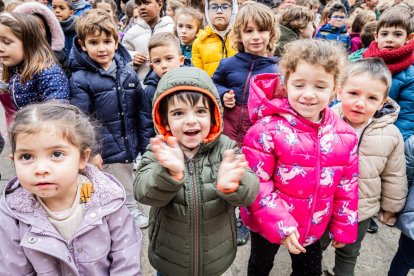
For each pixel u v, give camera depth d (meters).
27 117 1.10
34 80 2.06
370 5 6.35
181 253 1.43
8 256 1.14
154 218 1.49
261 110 1.57
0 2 3.68
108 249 1.24
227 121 2.42
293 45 1.51
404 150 1.83
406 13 2.69
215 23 2.94
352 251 1.85
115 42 2.30
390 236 2.50
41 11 2.49
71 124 1.14
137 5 3.62
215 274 1.50
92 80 2.24
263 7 2.36
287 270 2.16
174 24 3.90
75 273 1.16
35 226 1.12
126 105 2.35
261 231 1.54
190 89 1.34
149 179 1.22
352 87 1.69
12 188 1.21
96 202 1.22
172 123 1.37
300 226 1.57
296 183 1.50
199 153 1.42
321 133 1.51
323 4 6.75
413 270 2.17
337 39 4.59
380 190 1.81
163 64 2.47
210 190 1.37
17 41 2.00
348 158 1.57
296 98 1.46
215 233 1.43
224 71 2.44
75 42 2.30
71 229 1.20
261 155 1.50
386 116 1.77
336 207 1.64
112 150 2.34
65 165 1.12
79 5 4.16
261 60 2.35
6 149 3.51
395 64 2.39
